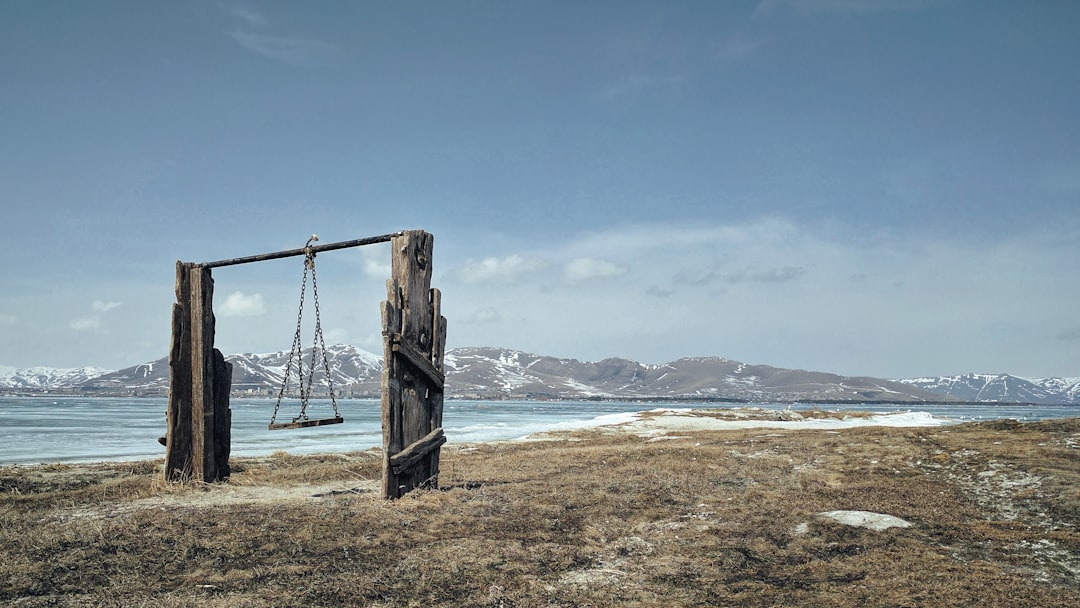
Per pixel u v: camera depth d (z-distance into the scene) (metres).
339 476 22.64
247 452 43.88
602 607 10.30
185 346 20.33
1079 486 17.17
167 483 19.41
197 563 11.60
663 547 13.59
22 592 10.05
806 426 61.59
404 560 12.05
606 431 54.16
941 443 25.25
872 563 12.32
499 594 10.62
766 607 10.20
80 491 18.91
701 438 39.75
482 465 26.36
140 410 154.12
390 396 16.86
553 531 14.49
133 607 9.55
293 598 10.11
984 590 10.76
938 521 15.30
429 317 18.56
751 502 17.25
